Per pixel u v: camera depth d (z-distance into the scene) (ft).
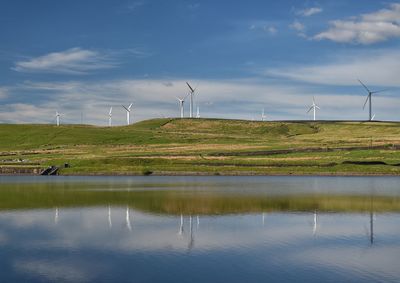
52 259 121.80
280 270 112.37
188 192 281.13
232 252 129.18
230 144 655.35
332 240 144.97
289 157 502.79
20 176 451.94
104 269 112.57
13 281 104.01
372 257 124.67
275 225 169.99
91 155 557.74
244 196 258.16
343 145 563.89
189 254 126.62
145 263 117.91
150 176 441.27
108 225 168.86
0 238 146.72
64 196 260.62
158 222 175.83
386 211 204.44
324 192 279.49
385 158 479.00
